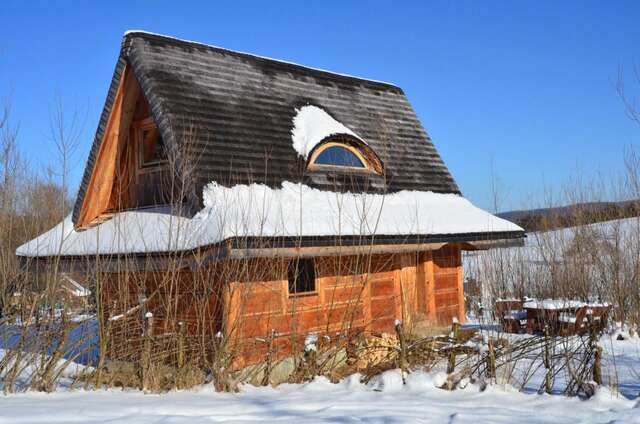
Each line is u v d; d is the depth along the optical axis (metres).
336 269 11.38
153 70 11.26
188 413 5.82
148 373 7.73
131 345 8.51
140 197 11.98
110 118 11.52
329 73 15.34
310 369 8.28
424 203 13.44
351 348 9.06
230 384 7.45
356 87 15.60
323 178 12.16
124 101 11.68
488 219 13.79
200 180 10.07
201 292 9.14
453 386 7.25
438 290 13.96
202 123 11.12
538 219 16.55
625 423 5.64
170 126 10.50
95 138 11.56
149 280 10.20
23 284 9.55
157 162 11.62
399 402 6.48
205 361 7.85
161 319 10.02
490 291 14.10
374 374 7.99
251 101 12.58
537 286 13.59
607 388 6.96
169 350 8.08
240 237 8.68
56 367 8.56
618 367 9.62
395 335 12.30
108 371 8.42
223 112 11.73
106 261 9.60
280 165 11.61
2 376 8.36
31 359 7.78
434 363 8.09
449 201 14.20
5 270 9.80
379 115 15.23
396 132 15.09
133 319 8.98
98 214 11.99
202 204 9.86
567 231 15.90
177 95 11.22
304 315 10.78
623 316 12.95
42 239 11.69
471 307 17.09
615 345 11.59
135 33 11.67
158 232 9.87
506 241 13.78
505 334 10.98
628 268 13.71
